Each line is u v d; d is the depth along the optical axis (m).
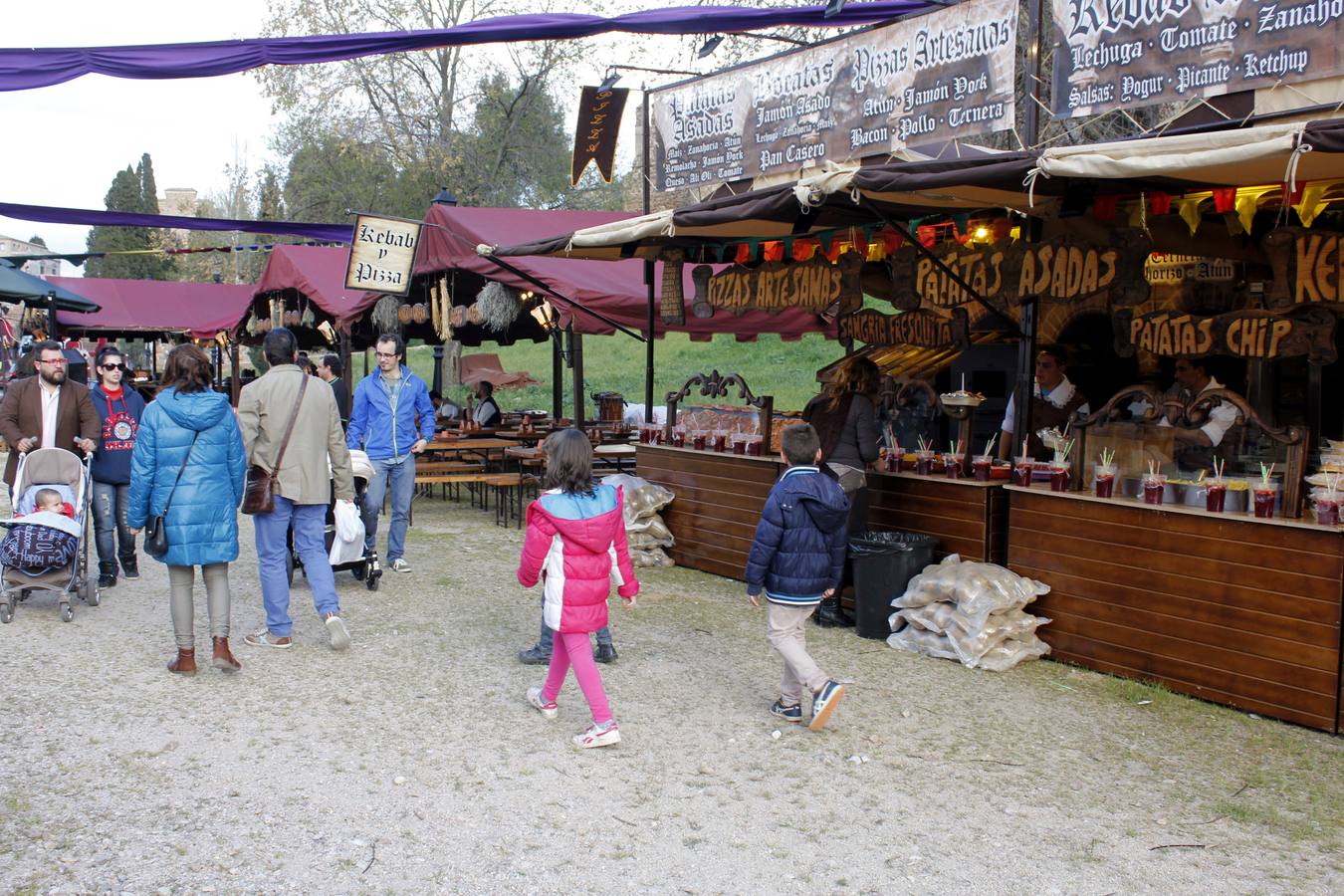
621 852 3.73
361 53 5.94
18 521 6.67
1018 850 3.79
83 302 18.25
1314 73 4.61
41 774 4.32
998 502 6.55
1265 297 5.36
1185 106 5.43
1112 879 3.58
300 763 4.50
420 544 9.87
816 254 7.67
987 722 5.11
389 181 30.69
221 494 5.55
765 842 3.83
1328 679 4.91
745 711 5.24
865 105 6.64
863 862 3.68
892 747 4.78
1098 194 5.65
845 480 6.81
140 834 3.80
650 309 9.59
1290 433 5.11
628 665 5.99
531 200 31.50
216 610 5.64
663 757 4.63
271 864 3.60
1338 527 4.85
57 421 7.26
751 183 7.72
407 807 4.07
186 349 5.50
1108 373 9.30
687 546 8.78
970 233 6.82
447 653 6.18
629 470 12.50
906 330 7.45
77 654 6.03
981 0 5.87
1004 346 9.56
